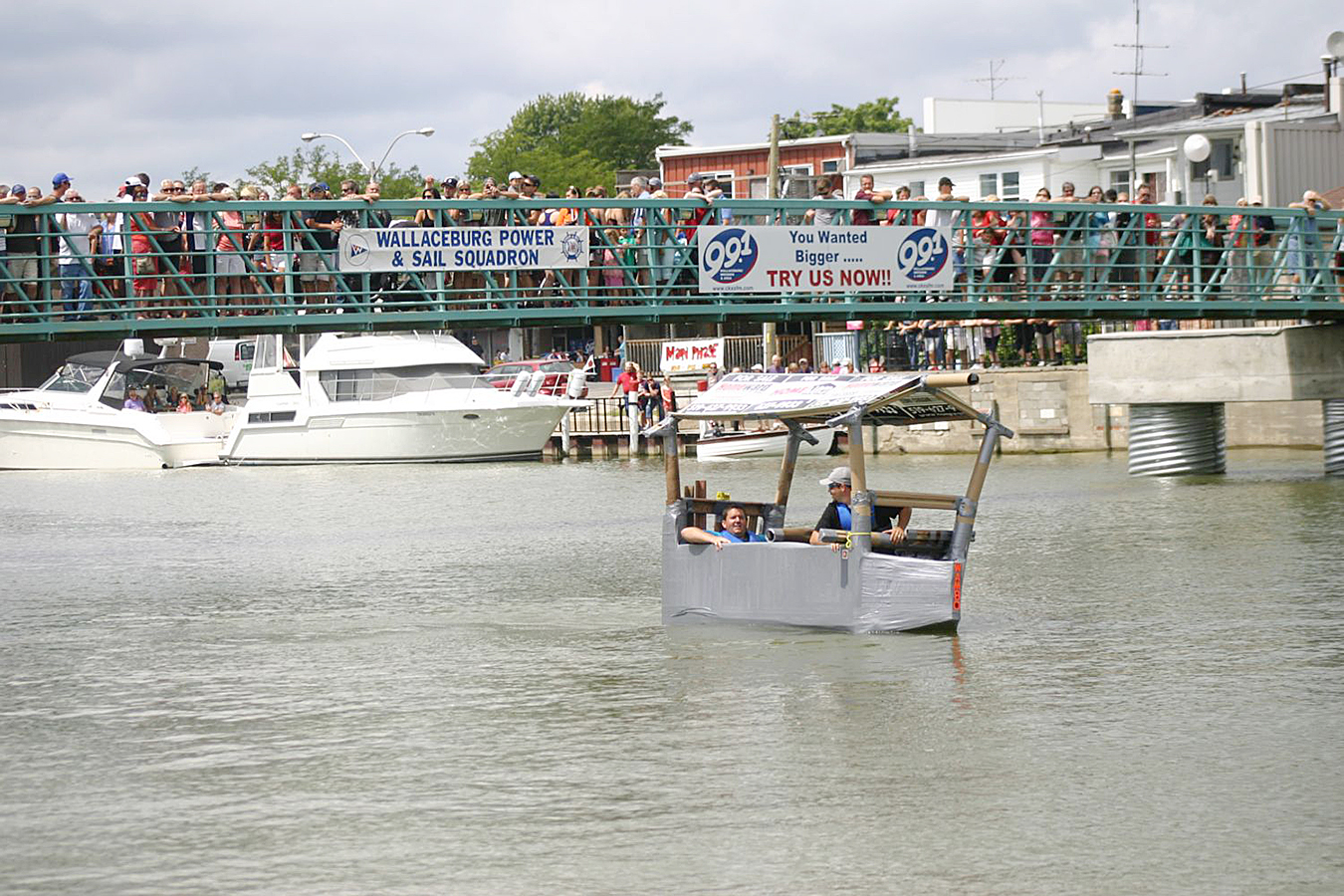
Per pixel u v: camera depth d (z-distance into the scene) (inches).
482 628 938.1
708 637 877.8
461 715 720.3
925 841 538.3
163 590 1130.0
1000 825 553.0
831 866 516.7
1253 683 750.5
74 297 1326.3
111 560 1305.4
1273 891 494.0
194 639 932.6
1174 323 2207.2
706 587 914.1
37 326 1213.1
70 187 1248.2
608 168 5836.6
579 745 663.1
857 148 3378.4
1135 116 3398.1
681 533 924.0
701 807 576.7
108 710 749.9
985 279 1464.1
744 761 634.2
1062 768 618.5
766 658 815.7
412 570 1205.7
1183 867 513.0
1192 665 791.1
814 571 877.8
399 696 762.8
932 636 863.7
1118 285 1502.2
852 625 871.1
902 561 858.1
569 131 6569.9
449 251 1310.3
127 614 1026.1
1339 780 598.5
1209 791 587.5
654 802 583.5
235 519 1644.9
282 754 663.8
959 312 1437.0
